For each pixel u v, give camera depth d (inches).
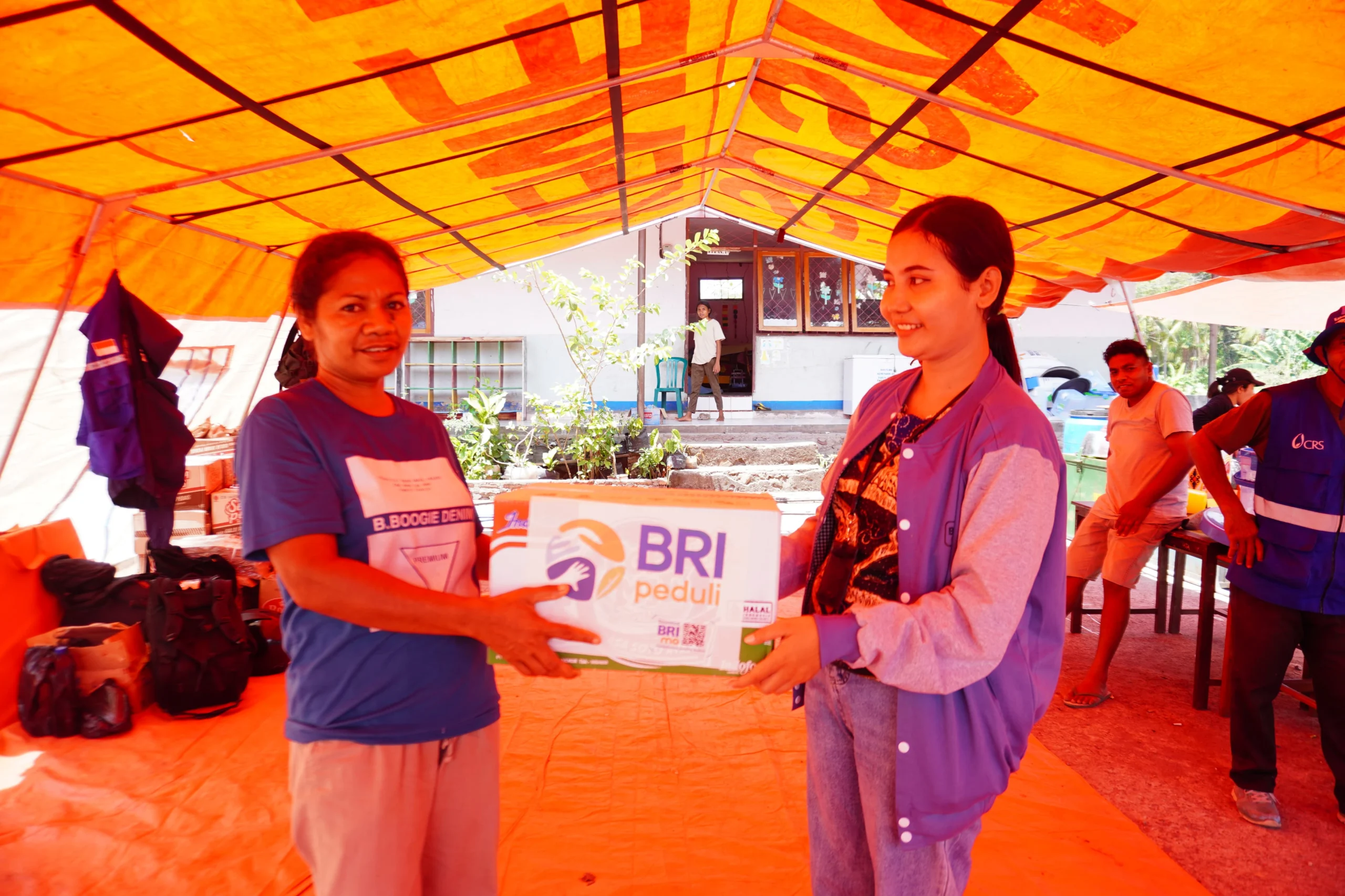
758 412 582.9
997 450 58.9
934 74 144.7
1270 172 138.9
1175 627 228.8
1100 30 112.9
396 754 64.4
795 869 115.5
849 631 56.1
